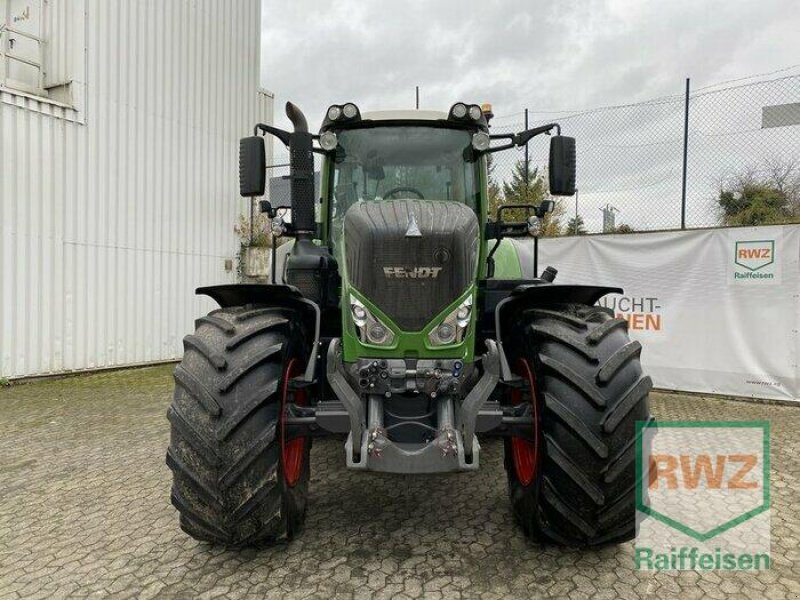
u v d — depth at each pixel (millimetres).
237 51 10203
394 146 3338
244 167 3109
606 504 2232
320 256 3057
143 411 5477
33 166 7105
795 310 5348
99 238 7895
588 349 2314
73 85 7531
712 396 5781
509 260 3768
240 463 2170
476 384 2369
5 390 6570
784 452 3924
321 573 2301
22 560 2496
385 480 3406
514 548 2512
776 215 8648
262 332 2379
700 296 5844
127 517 2941
